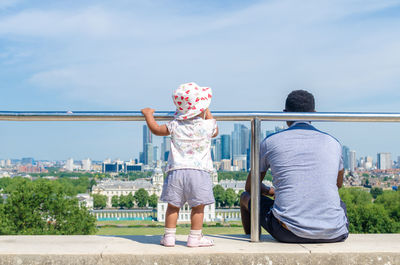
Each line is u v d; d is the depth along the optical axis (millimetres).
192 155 5445
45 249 5102
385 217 69875
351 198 73875
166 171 5523
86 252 4938
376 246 5355
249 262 4961
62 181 194500
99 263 4879
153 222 142000
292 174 5648
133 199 189250
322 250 5090
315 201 5562
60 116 5613
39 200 45531
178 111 5594
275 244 5539
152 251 4996
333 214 5562
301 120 5738
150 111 5562
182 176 5367
